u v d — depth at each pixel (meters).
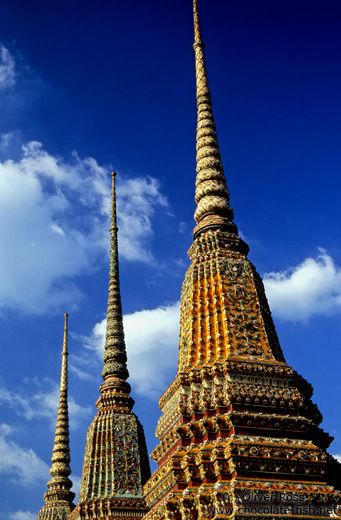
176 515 22.50
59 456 53.16
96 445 40.81
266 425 23.56
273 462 22.31
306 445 23.14
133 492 38.88
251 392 24.17
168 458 24.16
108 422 41.72
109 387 44.41
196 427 23.80
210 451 22.73
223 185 32.34
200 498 21.92
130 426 41.84
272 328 28.12
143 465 40.72
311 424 24.28
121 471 39.53
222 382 24.64
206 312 27.33
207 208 31.44
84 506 38.19
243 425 23.34
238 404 23.95
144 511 38.28
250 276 28.59
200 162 33.06
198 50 36.84
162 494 24.41
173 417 25.33
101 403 43.59
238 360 24.98
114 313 47.41
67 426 54.97
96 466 39.91
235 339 26.09
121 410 42.69
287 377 25.08
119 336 46.59
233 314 26.95
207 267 28.83
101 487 38.91
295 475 22.44
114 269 49.16
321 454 22.95
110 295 48.16
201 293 28.09
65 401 56.00
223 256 29.05
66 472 52.59
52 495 51.00
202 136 33.72
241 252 30.39
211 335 26.55
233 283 28.09
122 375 45.34
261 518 20.95
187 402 24.81
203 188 32.09
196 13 38.28
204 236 30.22
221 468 22.06
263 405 24.17
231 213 31.80
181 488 23.12
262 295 28.81
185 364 26.48
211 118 34.31
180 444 24.03
